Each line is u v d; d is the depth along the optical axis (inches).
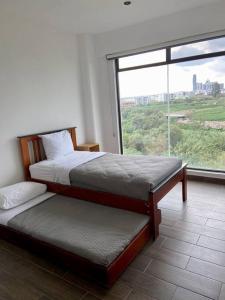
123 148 178.2
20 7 109.4
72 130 156.0
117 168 102.6
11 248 89.7
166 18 133.3
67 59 152.8
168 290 65.9
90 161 119.8
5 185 119.9
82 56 160.6
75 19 129.7
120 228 77.9
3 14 113.7
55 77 144.8
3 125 117.0
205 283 67.6
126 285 68.4
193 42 131.6
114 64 162.6
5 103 117.1
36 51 131.6
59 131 144.6
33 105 131.8
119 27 148.6
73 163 116.2
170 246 84.4
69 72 154.9
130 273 72.8
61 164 115.7
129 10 122.2
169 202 118.9
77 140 165.8
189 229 94.2
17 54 121.4
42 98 136.9
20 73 123.6
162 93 152.9
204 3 119.5
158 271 73.0
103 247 67.6
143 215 86.2
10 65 118.3
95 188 98.7
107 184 93.9
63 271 75.8
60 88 148.8
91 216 87.6
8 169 120.7
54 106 145.3
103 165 109.4
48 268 77.6
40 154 134.9
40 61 134.3
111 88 166.9
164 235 91.3
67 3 108.7
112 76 164.2
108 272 63.6
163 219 102.7
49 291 68.3
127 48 150.6
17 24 120.6
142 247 82.5
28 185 109.7
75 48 158.6
